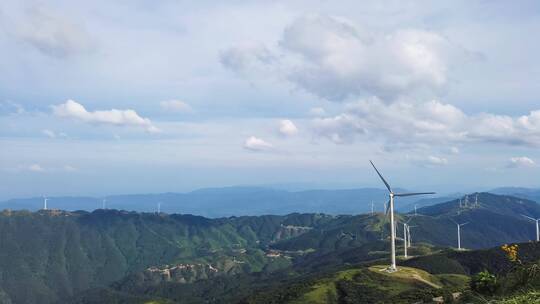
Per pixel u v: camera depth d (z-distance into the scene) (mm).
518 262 37719
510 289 34375
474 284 51000
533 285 32344
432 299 109500
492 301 29156
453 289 116500
